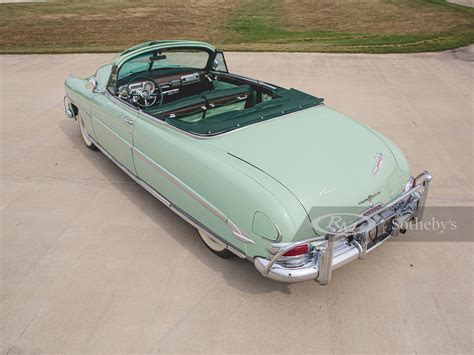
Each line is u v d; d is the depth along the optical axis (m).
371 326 2.93
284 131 3.38
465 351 2.73
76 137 5.98
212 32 15.41
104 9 20.22
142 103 4.61
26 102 7.38
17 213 4.24
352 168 3.01
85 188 4.67
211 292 3.23
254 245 2.82
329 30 15.59
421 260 3.50
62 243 3.80
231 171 2.92
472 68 9.20
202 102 3.97
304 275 2.72
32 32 14.92
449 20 15.98
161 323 2.97
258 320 2.99
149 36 14.46
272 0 23.84
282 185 2.77
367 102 7.04
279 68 9.35
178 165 3.33
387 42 12.51
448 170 4.79
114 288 3.28
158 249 3.69
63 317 3.04
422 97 7.28
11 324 2.99
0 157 5.38
